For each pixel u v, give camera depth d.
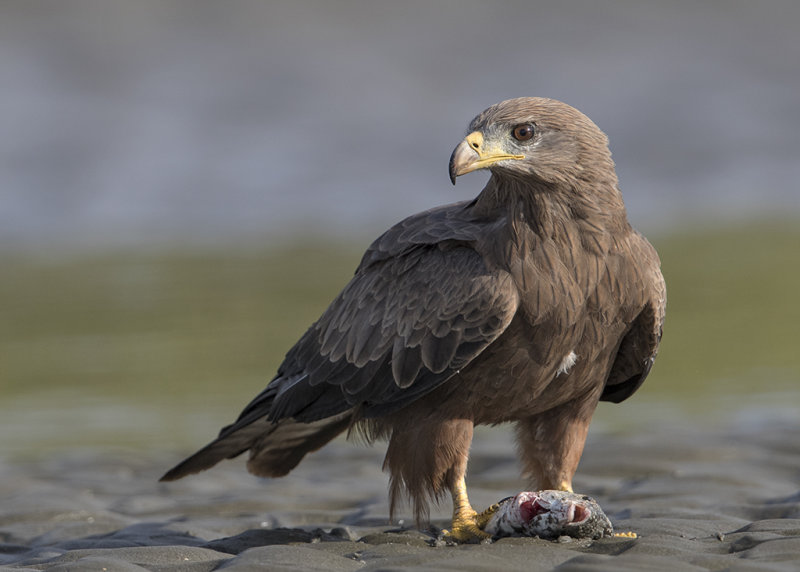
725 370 15.35
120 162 28.73
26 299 20.08
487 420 8.50
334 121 30.64
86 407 14.29
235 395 14.52
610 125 31.94
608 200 8.03
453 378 8.24
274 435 9.48
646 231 25.14
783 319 17.50
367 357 8.56
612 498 10.02
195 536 8.91
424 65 32.78
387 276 8.64
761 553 6.82
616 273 8.03
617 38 34.41
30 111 29.64
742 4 35.25
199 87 31.22
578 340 8.09
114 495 10.93
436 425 8.31
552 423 8.69
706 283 20.03
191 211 27.25
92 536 9.20
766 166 29.94
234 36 32.47
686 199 28.33
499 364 8.14
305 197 27.83
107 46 31.41
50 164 28.44
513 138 7.92
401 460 8.44
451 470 8.29
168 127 29.84
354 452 12.77
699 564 6.58
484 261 8.12
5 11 31.16
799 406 13.64
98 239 25.12
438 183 28.62
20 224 26.44
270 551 7.34
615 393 9.35
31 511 10.10
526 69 33.34
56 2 31.69
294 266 21.94
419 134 30.28
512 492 10.69
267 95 31.19
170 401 14.26
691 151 30.78
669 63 33.94
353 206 27.47
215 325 17.89
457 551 7.09
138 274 21.78
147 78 31.19
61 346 17.08
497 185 8.29
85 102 30.14
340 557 7.20
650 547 7.18
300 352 9.11
